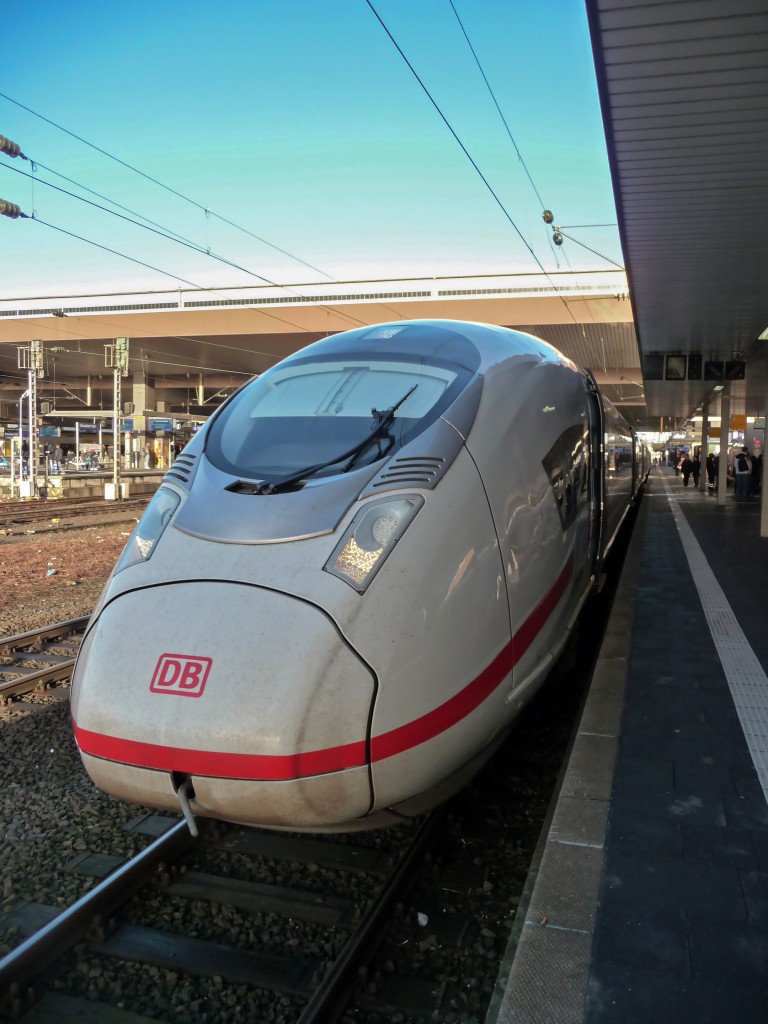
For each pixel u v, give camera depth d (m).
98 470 48.47
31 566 13.33
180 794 3.00
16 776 4.93
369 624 3.10
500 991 2.72
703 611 7.96
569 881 3.17
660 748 4.47
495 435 3.97
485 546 3.59
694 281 9.81
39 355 30.84
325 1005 2.78
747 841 3.46
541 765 4.91
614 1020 2.44
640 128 5.61
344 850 3.91
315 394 4.26
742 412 38.88
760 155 6.04
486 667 3.49
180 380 58.41
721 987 2.57
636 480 20.38
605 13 4.31
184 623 3.14
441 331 4.68
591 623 8.72
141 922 3.39
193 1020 2.86
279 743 2.88
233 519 3.47
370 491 3.48
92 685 3.17
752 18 4.35
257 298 36.69
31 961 3.05
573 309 32.44
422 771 3.21
